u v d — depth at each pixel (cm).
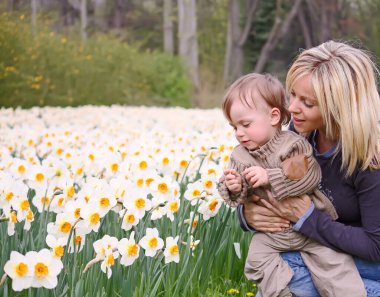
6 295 281
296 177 310
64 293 282
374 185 310
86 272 315
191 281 371
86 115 1201
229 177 324
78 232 323
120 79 2102
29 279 261
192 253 377
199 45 3909
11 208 345
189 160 476
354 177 318
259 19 3378
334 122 314
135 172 439
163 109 1520
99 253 308
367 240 311
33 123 1049
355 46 355
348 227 317
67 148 612
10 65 1681
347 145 307
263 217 331
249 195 336
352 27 3362
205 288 389
